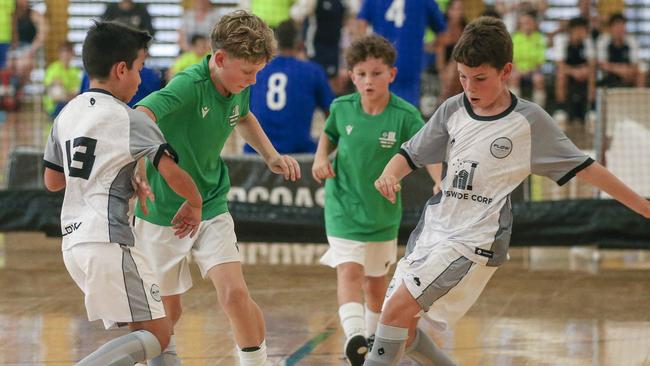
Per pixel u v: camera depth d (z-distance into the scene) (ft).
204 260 23.13
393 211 28.25
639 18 86.89
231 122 23.98
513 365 26.84
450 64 63.10
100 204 20.11
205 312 34.04
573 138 67.00
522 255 47.01
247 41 22.34
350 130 28.35
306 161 46.09
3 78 71.67
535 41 72.43
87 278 20.02
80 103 20.81
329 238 28.25
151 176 23.41
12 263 44.29
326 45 61.41
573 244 45.03
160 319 20.83
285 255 46.85
